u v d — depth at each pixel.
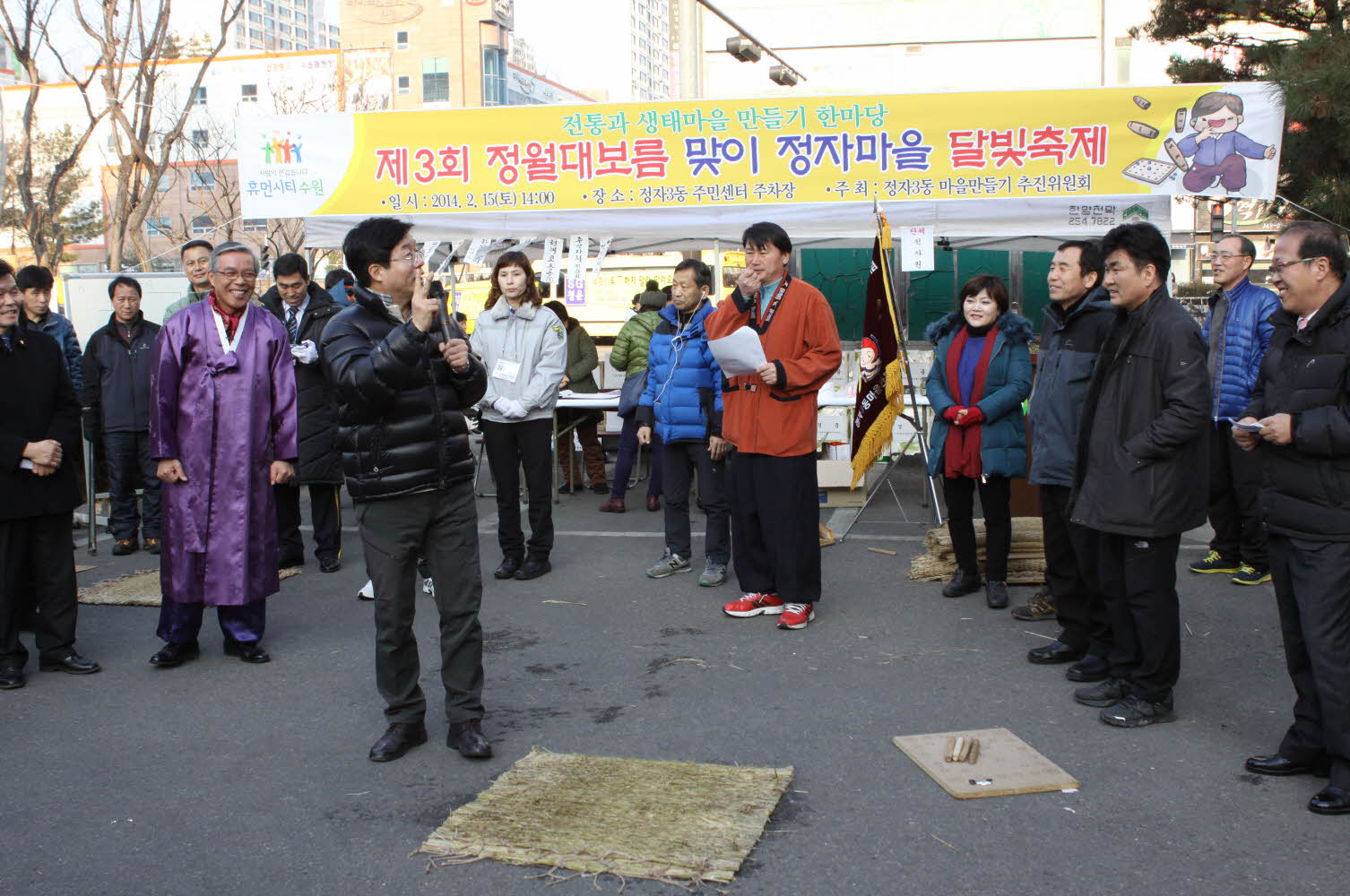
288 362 5.45
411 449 3.96
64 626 5.34
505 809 3.62
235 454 5.29
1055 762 4.01
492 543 8.26
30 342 5.17
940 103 8.34
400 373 3.83
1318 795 3.61
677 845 3.35
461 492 4.12
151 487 8.25
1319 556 3.58
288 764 4.16
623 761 4.01
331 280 8.42
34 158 35.56
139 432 8.14
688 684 4.96
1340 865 3.24
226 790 3.93
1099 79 21.64
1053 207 8.45
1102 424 4.36
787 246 5.66
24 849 3.51
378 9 72.44
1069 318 5.15
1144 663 4.37
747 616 6.02
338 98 48.44
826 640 5.59
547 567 7.13
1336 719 3.56
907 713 4.54
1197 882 3.15
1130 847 3.37
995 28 21.55
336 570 7.44
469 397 4.09
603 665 5.27
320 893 3.19
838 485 9.16
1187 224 17.52
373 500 3.99
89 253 42.94
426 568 6.57
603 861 3.27
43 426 5.18
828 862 3.29
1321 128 10.82
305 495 10.84
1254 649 5.35
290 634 5.92
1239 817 3.55
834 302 13.43
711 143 8.60
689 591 6.63
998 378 5.98
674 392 6.77
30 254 33.56
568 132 8.73
